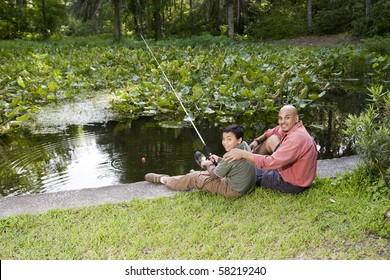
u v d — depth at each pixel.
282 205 3.74
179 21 34.59
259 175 4.20
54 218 3.56
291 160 3.71
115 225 3.41
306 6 30.89
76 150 6.43
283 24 28.52
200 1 34.44
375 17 23.33
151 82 10.84
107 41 26.47
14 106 8.46
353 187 4.02
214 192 3.97
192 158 6.02
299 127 3.83
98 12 32.62
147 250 3.13
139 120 8.38
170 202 3.83
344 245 3.19
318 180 4.21
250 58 13.33
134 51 17.19
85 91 11.34
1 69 11.70
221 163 3.81
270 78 9.48
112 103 9.10
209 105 8.84
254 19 30.86
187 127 7.80
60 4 32.19
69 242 3.21
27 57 15.46
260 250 3.09
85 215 3.62
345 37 25.16
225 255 3.06
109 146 6.63
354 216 3.56
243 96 8.99
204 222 3.46
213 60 13.27
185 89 9.11
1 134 7.39
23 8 31.05
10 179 5.27
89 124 8.06
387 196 3.83
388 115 4.10
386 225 3.38
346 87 11.66
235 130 3.79
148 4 28.53
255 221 3.50
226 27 30.09
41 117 8.55
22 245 3.18
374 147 3.90
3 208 3.78
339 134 7.39
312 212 3.61
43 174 5.43
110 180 5.22
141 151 6.36
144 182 4.42
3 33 30.05
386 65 13.08
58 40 28.64
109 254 3.07
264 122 8.09
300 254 3.07
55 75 11.28
